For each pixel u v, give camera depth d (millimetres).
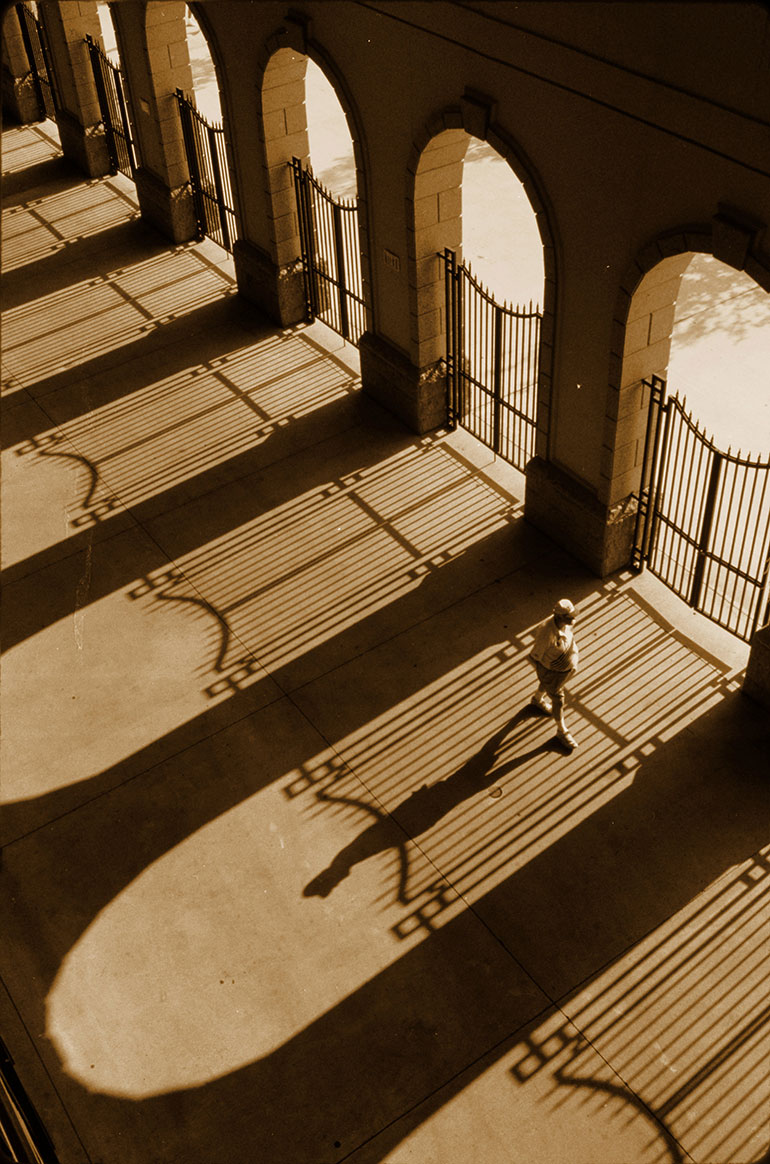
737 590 11336
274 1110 7605
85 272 17438
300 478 13047
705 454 13266
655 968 8180
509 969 8258
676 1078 7566
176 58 16016
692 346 15031
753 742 9648
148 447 13750
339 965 8391
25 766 10062
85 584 11906
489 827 9211
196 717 10383
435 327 12688
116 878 9117
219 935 8648
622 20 8156
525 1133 7371
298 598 11492
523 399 14211
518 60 9359
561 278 10148
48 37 19031
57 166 20750
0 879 9172
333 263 16172
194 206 17656
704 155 8047
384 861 9039
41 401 14719
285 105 13578
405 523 12273
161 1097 7727
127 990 8352
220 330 15797
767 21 7016
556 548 11781
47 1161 6043
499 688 10359
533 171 9828
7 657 11133
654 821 9117
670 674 10320
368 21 10922
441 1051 7828
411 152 11227
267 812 9508
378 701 10352
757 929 8352
